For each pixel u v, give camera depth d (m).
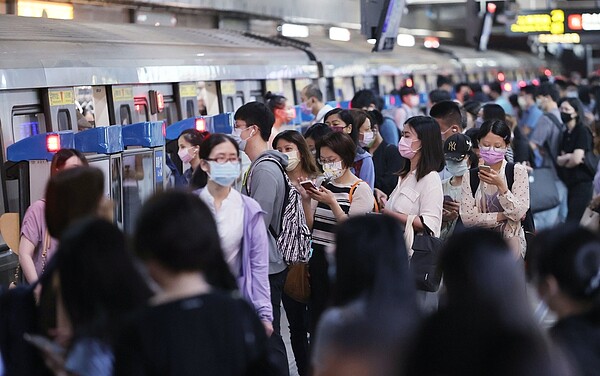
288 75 33.12
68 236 7.93
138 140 17.94
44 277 8.58
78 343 7.79
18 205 16.27
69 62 19.95
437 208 14.13
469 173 15.28
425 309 13.61
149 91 23.55
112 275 7.84
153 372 7.56
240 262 11.95
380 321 8.01
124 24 27.81
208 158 11.59
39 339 8.23
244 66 29.69
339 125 17.56
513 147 23.72
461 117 19.09
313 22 48.91
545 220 23.61
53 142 15.34
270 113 15.28
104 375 7.69
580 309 8.02
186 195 7.91
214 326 7.70
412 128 14.20
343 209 14.33
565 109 26.38
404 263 8.23
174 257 7.73
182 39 28.20
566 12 47.34
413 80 47.53
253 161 14.98
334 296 8.33
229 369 7.74
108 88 21.97
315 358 8.14
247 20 41.66
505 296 6.86
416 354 6.95
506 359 6.67
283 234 13.94
